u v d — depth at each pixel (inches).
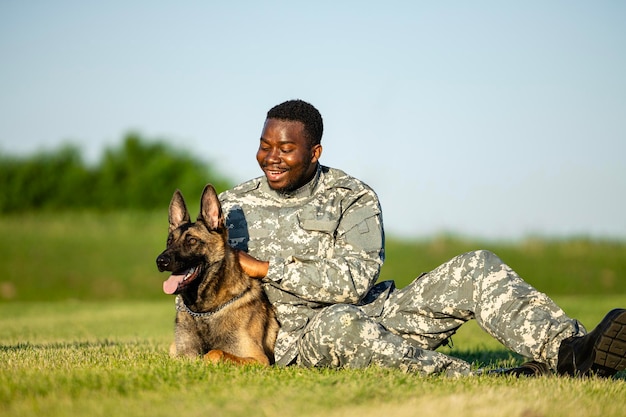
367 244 271.1
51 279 1088.2
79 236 1311.5
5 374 223.1
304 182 280.2
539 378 235.3
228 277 268.1
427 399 202.8
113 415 179.0
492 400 202.4
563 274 1120.8
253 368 240.5
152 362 251.1
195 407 186.5
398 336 252.7
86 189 1758.1
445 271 261.4
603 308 661.9
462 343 450.6
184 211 296.7
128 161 1829.5
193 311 270.4
